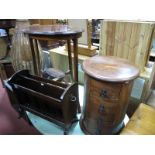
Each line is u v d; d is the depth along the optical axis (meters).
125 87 0.95
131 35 1.27
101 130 1.18
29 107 1.42
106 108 1.03
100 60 1.19
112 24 1.32
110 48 1.43
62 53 1.85
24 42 1.94
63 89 1.17
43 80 1.32
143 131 1.01
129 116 1.59
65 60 1.87
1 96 1.50
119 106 1.03
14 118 1.19
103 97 1.00
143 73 1.36
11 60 2.12
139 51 1.29
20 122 1.14
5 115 1.21
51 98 1.10
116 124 1.14
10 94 1.33
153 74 1.27
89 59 1.21
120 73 0.96
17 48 2.01
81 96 1.72
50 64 2.16
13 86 1.29
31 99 1.39
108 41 1.42
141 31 1.21
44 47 2.32
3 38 2.34
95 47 1.81
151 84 1.35
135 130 1.02
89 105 1.13
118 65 1.09
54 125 1.43
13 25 2.24
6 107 1.33
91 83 1.02
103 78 0.91
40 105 1.37
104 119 1.10
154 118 1.12
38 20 2.10
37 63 1.67
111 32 1.36
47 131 1.37
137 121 1.09
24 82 1.39
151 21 1.28
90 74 0.96
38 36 1.25
